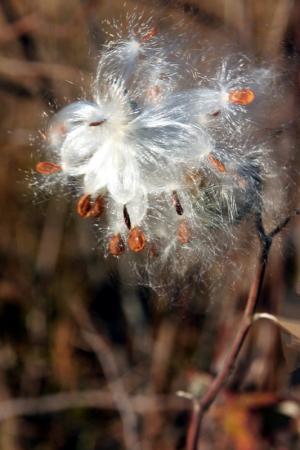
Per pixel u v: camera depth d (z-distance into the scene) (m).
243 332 0.56
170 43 0.54
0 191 0.91
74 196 0.54
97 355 0.87
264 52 0.59
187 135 0.52
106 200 0.53
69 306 0.89
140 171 0.51
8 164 0.88
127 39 0.53
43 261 0.90
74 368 0.88
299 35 0.64
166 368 0.81
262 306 0.67
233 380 0.70
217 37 0.61
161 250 0.53
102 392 0.83
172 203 0.52
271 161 0.53
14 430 0.84
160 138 0.52
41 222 0.90
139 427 0.80
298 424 0.67
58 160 0.53
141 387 0.83
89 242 0.86
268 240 0.53
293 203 0.54
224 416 0.68
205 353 0.78
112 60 0.53
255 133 0.53
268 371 0.69
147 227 0.53
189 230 0.52
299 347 0.63
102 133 0.52
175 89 0.53
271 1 0.66
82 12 0.76
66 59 0.81
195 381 0.72
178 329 0.80
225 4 0.66
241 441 0.68
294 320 0.55
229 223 0.52
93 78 0.55
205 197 0.52
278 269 0.63
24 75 0.82
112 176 0.52
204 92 0.52
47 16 0.83
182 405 0.79
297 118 0.53
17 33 0.84
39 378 0.89
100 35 0.58
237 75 0.54
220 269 0.54
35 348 0.90
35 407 0.84
